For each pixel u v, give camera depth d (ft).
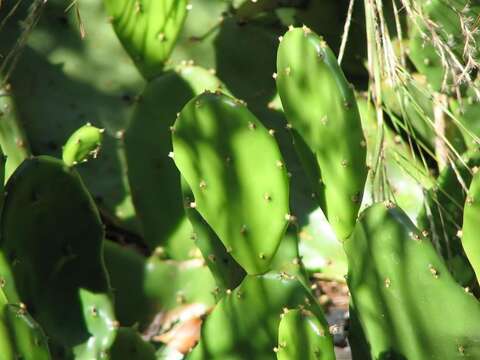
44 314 14.25
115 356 14.66
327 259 17.97
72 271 14.42
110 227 18.33
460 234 12.14
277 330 12.96
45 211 13.97
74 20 18.57
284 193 12.64
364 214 12.20
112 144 18.33
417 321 12.26
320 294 17.76
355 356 13.37
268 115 18.75
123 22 15.98
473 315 12.05
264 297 12.89
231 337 13.15
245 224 12.75
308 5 19.54
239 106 12.50
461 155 17.02
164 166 16.72
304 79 12.54
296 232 13.84
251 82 18.93
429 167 18.34
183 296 17.02
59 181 13.91
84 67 18.53
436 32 17.31
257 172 12.60
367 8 15.66
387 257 12.09
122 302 16.87
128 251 16.99
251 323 13.03
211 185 12.70
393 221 12.01
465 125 17.46
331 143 12.51
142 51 16.22
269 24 19.15
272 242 12.76
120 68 18.60
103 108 18.45
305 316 11.71
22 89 18.29
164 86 16.37
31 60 18.39
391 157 17.15
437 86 17.56
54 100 18.39
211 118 12.51
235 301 13.00
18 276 13.83
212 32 18.90
